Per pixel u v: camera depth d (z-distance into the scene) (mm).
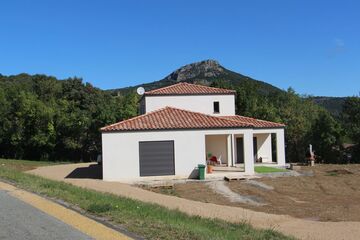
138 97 59125
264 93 75562
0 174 21797
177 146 31109
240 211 18469
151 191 25469
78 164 47688
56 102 61406
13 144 55344
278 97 68000
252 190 26469
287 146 57125
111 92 87312
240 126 32000
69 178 31391
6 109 55875
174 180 29812
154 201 19266
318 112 62281
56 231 8891
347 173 34406
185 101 40125
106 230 8969
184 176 31031
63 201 12984
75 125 56750
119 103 61219
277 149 39531
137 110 57344
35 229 9078
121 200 14297
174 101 39938
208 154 39000
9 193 14773
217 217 15008
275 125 39438
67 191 15516
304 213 19766
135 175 30500
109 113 56594
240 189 26797
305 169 36750
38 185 16969
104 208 11141
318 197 24734
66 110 58656
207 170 32062
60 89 76438
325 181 30344
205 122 32188
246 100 61219
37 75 83000
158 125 31250
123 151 30484
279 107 62969
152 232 8750
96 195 15023
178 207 17219
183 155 31141
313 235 14031
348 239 13680
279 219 17156
